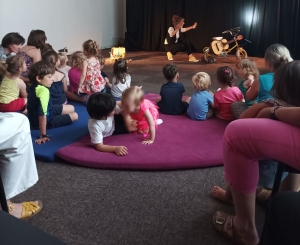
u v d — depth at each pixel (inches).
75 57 127.0
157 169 79.1
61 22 246.7
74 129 100.1
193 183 74.4
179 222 61.4
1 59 125.0
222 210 64.9
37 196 69.1
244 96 109.7
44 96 92.9
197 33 280.5
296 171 49.1
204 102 106.1
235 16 262.5
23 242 29.4
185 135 94.8
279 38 250.8
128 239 57.0
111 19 299.3
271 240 36.3
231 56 259.6
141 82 171.0
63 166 81.8
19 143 54.7
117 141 90.0
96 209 64.9
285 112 44.8
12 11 210.1
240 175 49.8
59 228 59.6
